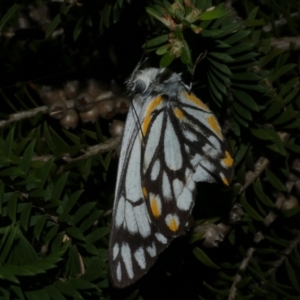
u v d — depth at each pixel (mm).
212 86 194
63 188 197
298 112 196
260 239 204
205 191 199
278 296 208
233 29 189
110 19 199
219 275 205
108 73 207
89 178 207
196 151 201
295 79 197
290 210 201
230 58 190
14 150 195
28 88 210
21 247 188
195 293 207
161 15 187
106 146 203
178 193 201
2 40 205
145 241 198
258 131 197
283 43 201
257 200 201
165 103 204
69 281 190
